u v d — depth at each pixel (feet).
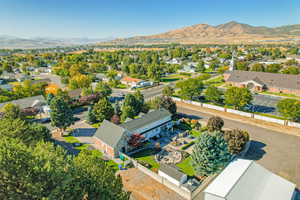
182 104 242.37
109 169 80.79
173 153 139.74
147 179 113.50
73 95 262.26
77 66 455.63
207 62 598.75
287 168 119.03
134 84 345.92
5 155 58.65
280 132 163.73
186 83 243.40
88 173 71.67
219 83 343.67
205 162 106.63
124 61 609.83
